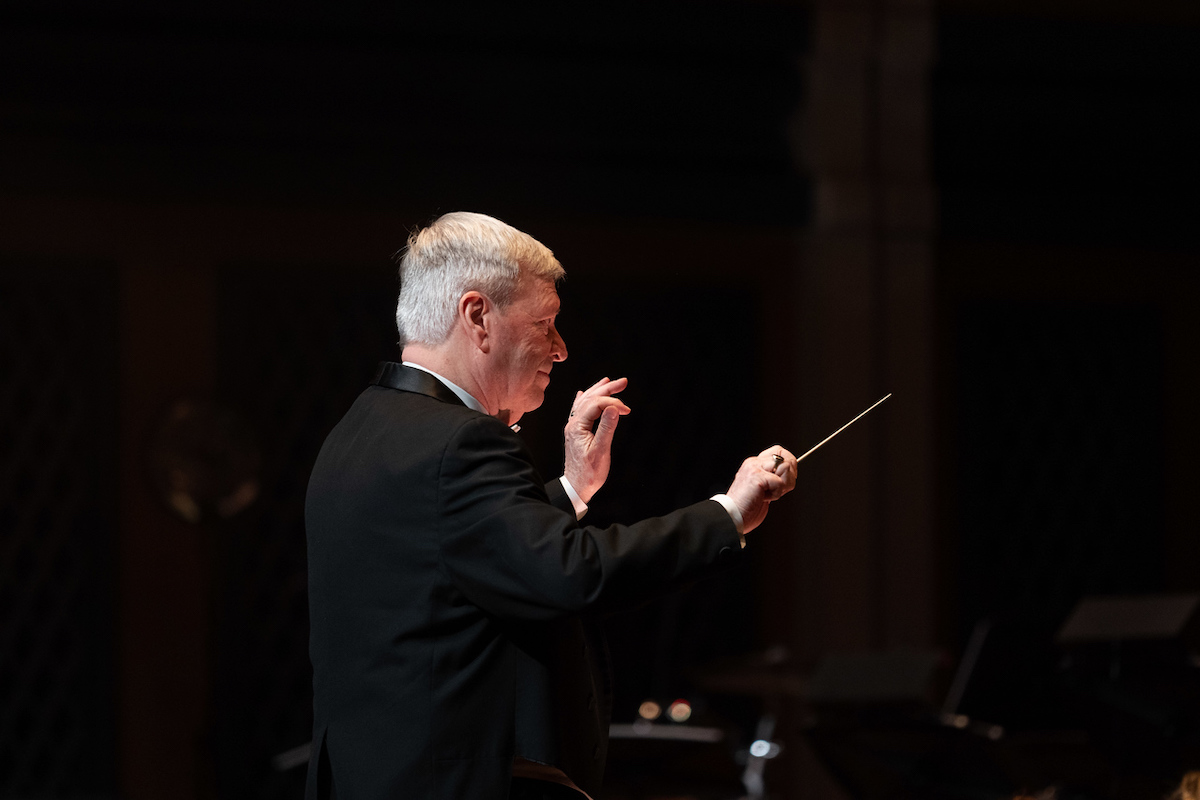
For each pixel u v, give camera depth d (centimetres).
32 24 1939
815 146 2330
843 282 2344
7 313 2038
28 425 2045
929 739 1408
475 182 2197
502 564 568
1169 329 2569
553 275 668
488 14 2111
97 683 2036
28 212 2033
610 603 562
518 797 607
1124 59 2400
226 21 2016
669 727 1570
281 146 2109
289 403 2169
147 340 2088
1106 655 1480
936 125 2380
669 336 2338
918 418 2364
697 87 2244
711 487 2336
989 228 2428
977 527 2453
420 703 585
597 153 2250
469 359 646
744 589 2316
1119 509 2544
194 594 2086
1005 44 2350
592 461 738
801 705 2230
